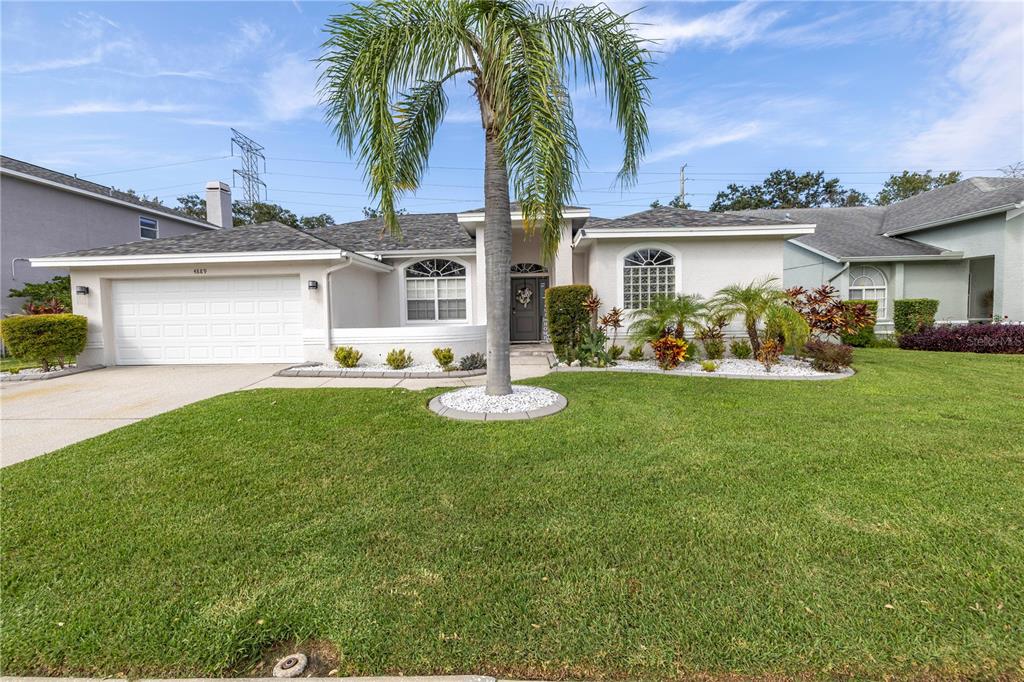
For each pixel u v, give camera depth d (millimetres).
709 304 10555
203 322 11297
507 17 5730
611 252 11641
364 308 13430
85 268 11062
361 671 2043
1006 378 8500
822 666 2000
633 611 2350
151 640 2225
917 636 2137
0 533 3207
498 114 5969
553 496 3682
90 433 5680
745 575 2623
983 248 15008
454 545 2994
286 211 35156
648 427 5500
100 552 2967
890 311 16297
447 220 17875
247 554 2930
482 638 2197
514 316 14953
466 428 5539
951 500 3494
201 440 5184
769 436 5133
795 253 17438
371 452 4762
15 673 2078
